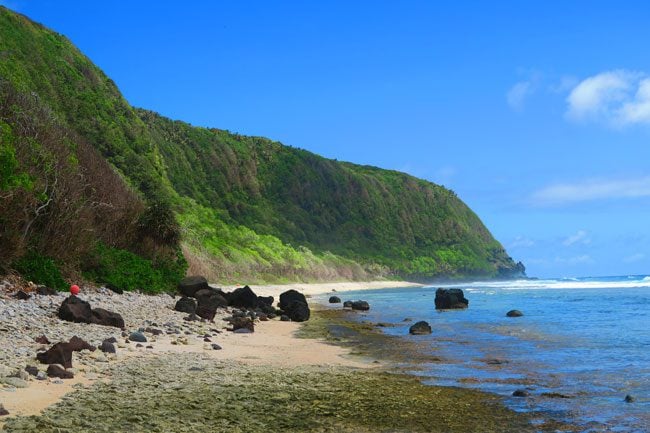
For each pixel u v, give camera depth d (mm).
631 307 35312
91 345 12484
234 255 69875
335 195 171125
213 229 78562
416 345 17594
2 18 77562
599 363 13820
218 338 17812
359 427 7965
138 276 29609
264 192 156000
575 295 52656
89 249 26531
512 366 13477
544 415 8812
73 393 8758
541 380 11680
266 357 14359
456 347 17062
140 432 7102
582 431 7973
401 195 194250
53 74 77125
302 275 92812
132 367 11281
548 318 27641
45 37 84125
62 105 73062
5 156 19328
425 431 7867
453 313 32375
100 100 81375
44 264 21859
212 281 54500
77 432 6883
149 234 34250
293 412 8609
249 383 10578
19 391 8578
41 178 23219
